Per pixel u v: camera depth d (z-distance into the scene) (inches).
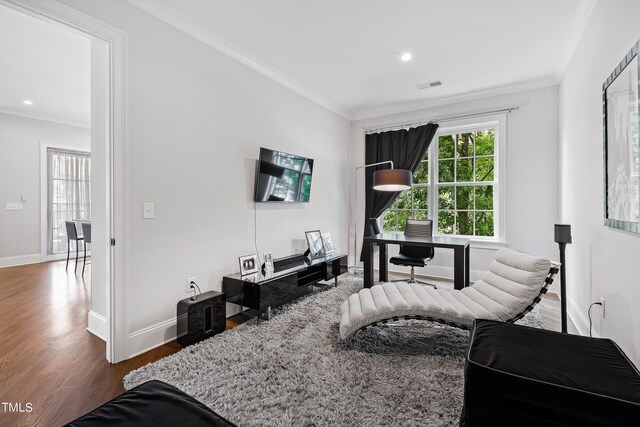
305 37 112.7
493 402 49.6
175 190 99.8
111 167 83.4
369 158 200.1
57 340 96.3
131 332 87.7
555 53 122.8
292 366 78.3
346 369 77.0
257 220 133.6
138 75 89.0
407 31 108.6
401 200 195.6
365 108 194.4
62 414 62.7
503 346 57.4
